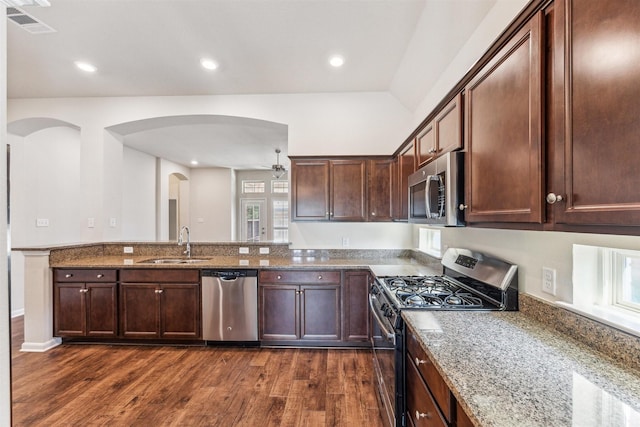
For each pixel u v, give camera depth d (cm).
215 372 260
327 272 308
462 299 177
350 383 242
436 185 176
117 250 374
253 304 308
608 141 75
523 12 107
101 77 322
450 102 176
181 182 888
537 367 101
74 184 495
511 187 116
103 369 265
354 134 362
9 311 92
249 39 254
